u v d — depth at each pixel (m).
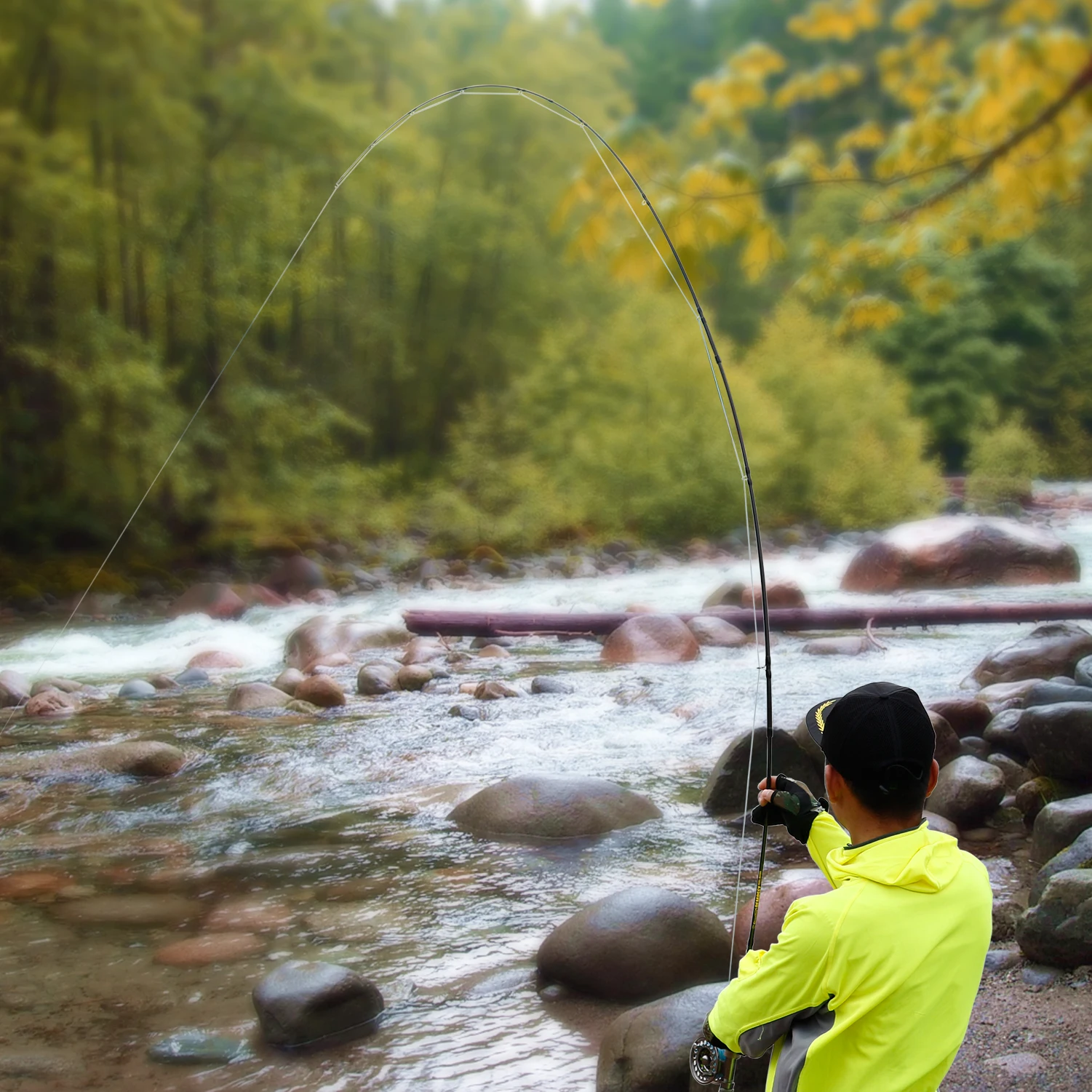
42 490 18.02
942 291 6.41
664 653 9.75
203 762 6.78
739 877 4.72
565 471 21.61
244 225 19.14
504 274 25.64
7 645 11.59
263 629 12.54
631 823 5.46
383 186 23.75
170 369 18.70
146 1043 3.40
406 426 26.61
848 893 1.68
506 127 25.14
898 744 1.72
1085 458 42.28
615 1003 3.64
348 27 24.11
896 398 26.34
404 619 10.66
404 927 4.28
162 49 18.86
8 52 17.27
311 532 19.83
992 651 8.12
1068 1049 2.97
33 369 17.78
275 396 18.75
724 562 18.52
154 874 4.92
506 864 4.95
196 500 18.61
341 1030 3.46
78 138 18.75
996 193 6.02
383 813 5.74
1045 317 42.16
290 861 5.04
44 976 3.88
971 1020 3.19
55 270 17.67
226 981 3.83
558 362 23.70
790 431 23.41
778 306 26.00
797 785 1.97
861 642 9.71
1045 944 3.50
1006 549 14.03
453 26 25.86
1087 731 5.11
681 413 21.73
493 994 3.71
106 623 13.12
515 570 17.80
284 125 20.05
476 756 6.79
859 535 21.89
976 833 5.13
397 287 25.62
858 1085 1.60
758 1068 3.02
